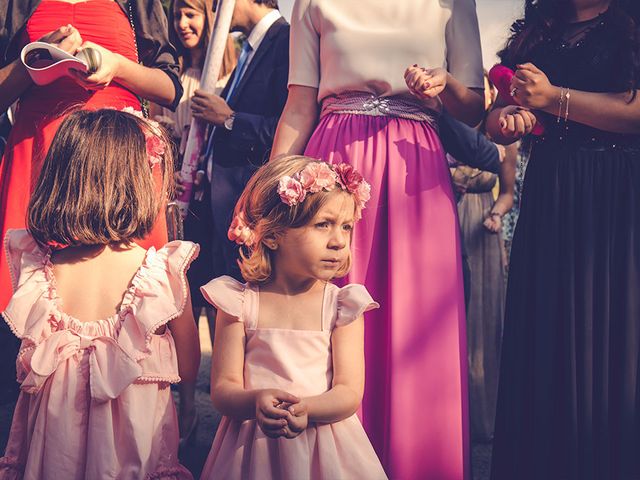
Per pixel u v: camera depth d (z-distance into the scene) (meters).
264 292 2.34
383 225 2.70
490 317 3.96
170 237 3.28
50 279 2.31
